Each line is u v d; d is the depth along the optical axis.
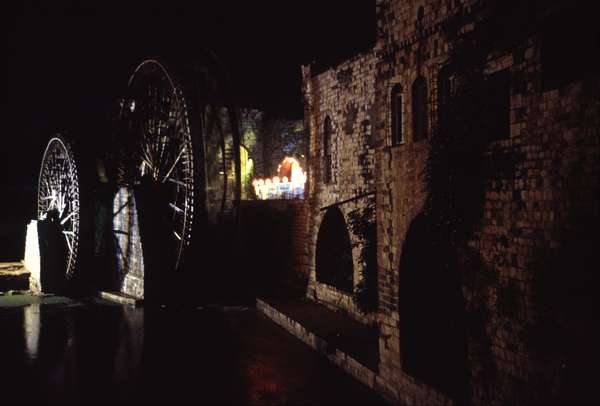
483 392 7.86
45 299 21.97
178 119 22.06
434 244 9.01
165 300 20.50
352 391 11.10
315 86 17.73
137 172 24.56
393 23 10.36
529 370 6.92
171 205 21.23
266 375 12.25
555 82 6.80
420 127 9.76
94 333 16.28
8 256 32.41
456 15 8.41
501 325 7.49
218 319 17.59
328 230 17.56
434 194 8.75
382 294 10.80
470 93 7.98
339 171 16.20
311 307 16.91
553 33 6.80
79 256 23.55
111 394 11.36
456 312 9.66
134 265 21.12
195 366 13.03
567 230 6.32
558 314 6.44
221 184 21.27
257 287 21.34
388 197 10.57
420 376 9.55
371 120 14.50
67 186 25.34
